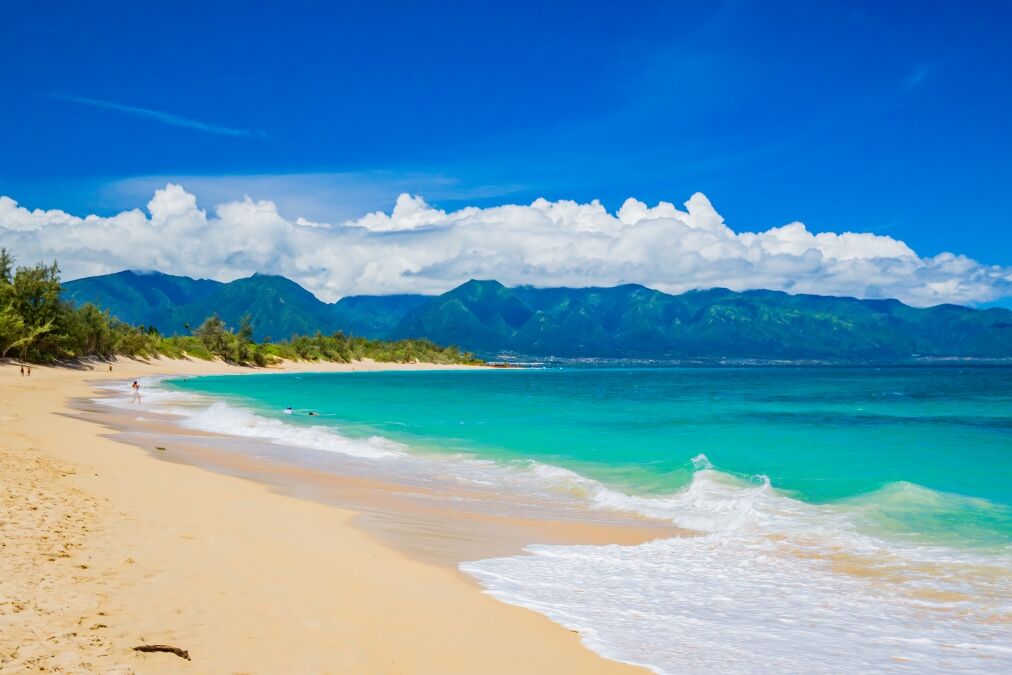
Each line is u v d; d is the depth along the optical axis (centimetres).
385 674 652
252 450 2636
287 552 1104
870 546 1270
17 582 797
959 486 1945
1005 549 1240
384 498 1748
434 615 847
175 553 1019
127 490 1526
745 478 2047
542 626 837
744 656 766
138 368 12106
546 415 4656
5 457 1777
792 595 1002
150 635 689
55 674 571
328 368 18675
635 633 829
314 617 798
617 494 1789
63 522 1125
